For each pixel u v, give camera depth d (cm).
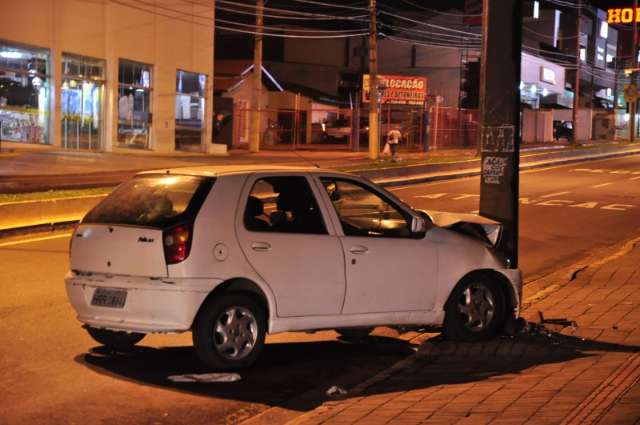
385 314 812
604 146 5331
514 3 902
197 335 729
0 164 2788
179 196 745
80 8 3447
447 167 3553
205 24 4191
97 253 745
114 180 2559
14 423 612
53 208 1711
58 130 3388
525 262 1514
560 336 873
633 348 815
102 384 712
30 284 1124
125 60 3706
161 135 3941
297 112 4956
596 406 587
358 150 4841
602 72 9119
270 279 748
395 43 6450
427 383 712
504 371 749
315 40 6044
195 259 715
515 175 908
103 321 739
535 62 7094
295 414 658
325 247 776
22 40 3186
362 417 606
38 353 797
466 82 6300
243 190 752
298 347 873
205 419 642
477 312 865
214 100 4650
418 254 825
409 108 5575
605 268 1341
